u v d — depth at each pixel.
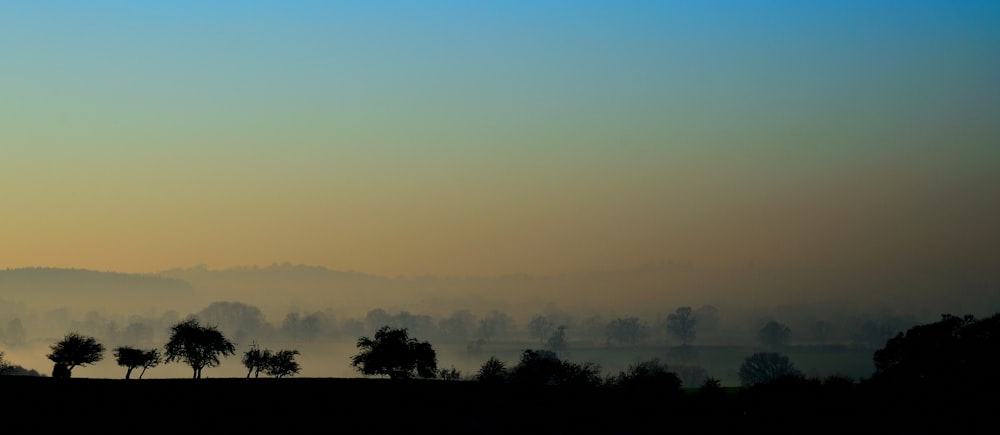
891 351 117.94
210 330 128.38
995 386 106.81
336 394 106.75
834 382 115.69
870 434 95.19
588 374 125.81
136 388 103.94
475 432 91.75
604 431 95.69
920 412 102.81
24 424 82.69
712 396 113.81
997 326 116.12
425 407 101.62
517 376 126.50
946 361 112.94
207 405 95.75
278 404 98.69
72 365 119.12
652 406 108.88
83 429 82.31
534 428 95.25
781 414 104.12
